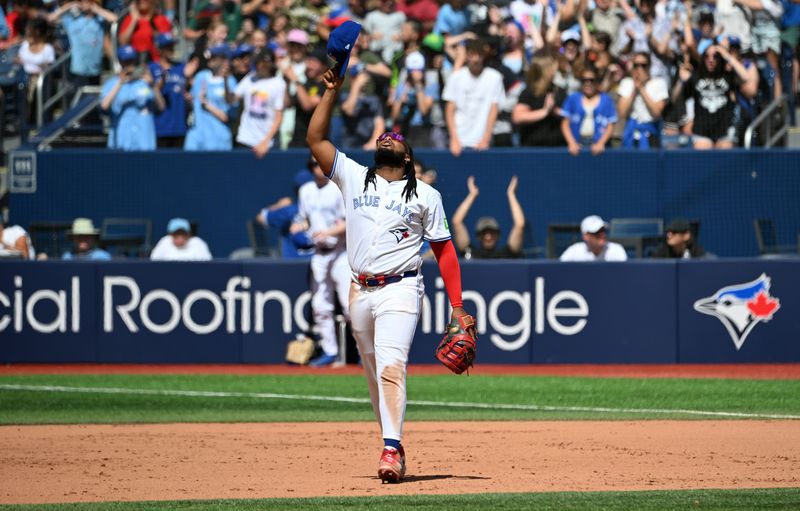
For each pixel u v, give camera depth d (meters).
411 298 20.05
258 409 32.44
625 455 24.00
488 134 47.81
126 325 43.56
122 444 25.92
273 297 43.22
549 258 46.81
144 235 49.25
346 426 28.88
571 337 42.50
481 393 35.62
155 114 50.97
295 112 49.75
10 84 54.97
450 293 20.55
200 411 32.06
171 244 45.69
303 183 43.97
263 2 55.75
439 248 20.44
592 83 47.25
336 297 42.47
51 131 52.28
